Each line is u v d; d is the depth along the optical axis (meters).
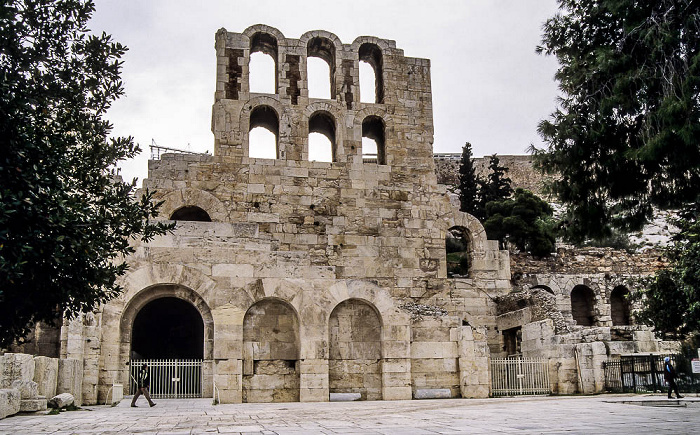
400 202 44.59
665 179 17.80
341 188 43.91
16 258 12.30
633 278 49.72
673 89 15.54
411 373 34.97
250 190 42.44
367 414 23.55
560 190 18.97
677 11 16.17
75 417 22.38
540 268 55.66
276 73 45.94
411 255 43.84
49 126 13.99
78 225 13.61
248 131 43.41
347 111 45.31
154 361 32.19
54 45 14.29
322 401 32.59
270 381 32.91
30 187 12.55
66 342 29.75
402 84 46.88
